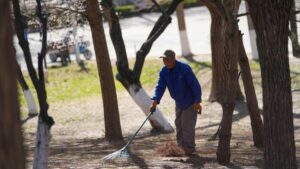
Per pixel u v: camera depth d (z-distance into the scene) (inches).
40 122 312.5
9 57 111.6
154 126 716.7
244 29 1555.1
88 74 1314.0
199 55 1296.8
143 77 1213.7
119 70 716.0
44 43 318.7
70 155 539.2
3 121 109.5
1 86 109.7
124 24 1926.7
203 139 615.8
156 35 730.2
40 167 309.4
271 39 310.5
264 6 307.7
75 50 1475.1
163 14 733.3
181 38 1301.7
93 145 628.4
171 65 469.7
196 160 470.9
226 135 454.0
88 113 972.6
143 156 495.8
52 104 1095.6
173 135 677.9
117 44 717.3
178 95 476.4
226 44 443.2
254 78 1035.9
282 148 319.6
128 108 962.1
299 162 430.3
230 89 448.8
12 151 110.6
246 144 553.3
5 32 111.6
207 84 1090.1
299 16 770.2
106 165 468.4
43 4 721.6
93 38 664.4
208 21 1815.9
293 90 922.1
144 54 725.3
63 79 1293.1
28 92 992.2
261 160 470.0
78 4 802.8
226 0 434.3
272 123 319.3
